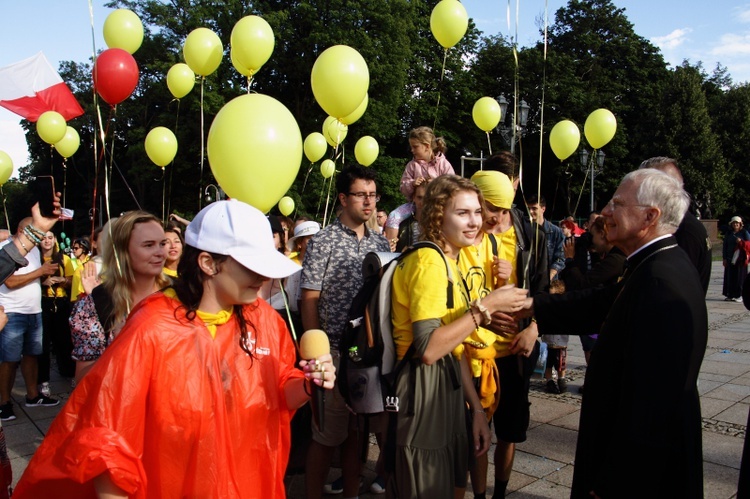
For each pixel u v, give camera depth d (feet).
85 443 4.93
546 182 109.70
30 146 92.63
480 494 10.20
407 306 7.76
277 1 73.61
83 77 98.12
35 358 18.79
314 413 6.13
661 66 120.98
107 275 8.64
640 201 7.05
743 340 26.30
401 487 7.53
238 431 5.84
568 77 98.53
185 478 5.43
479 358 9.58
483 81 99.60
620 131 105.40
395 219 15.79
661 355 6.21
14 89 35.58
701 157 105.70
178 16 76.95
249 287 5.79
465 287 8.29
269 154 7.47
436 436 7.54
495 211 10.04
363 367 7.98
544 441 14.47
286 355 6.66
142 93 83.35
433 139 16.19
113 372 5.18
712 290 48.67
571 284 14.88
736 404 16.81
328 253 11.12
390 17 70.69
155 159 17.62
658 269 6.60
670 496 6.27
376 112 72.54
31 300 17.84
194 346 5.59
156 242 8.66
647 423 6.12
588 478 7.03
